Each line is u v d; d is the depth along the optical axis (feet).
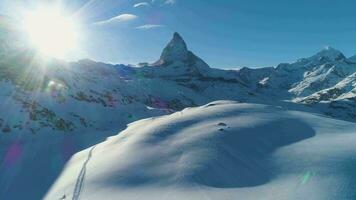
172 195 87.40
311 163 104.06
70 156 145.07
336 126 156.46
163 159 111.45
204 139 126.52
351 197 79.71
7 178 119.75
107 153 128.06
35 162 137.59
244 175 101.50
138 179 98.94
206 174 99.09
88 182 101.09
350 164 100.32
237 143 124.26
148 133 140.26
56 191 101.50
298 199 80.84
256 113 169.07
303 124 155.12
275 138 133.18
